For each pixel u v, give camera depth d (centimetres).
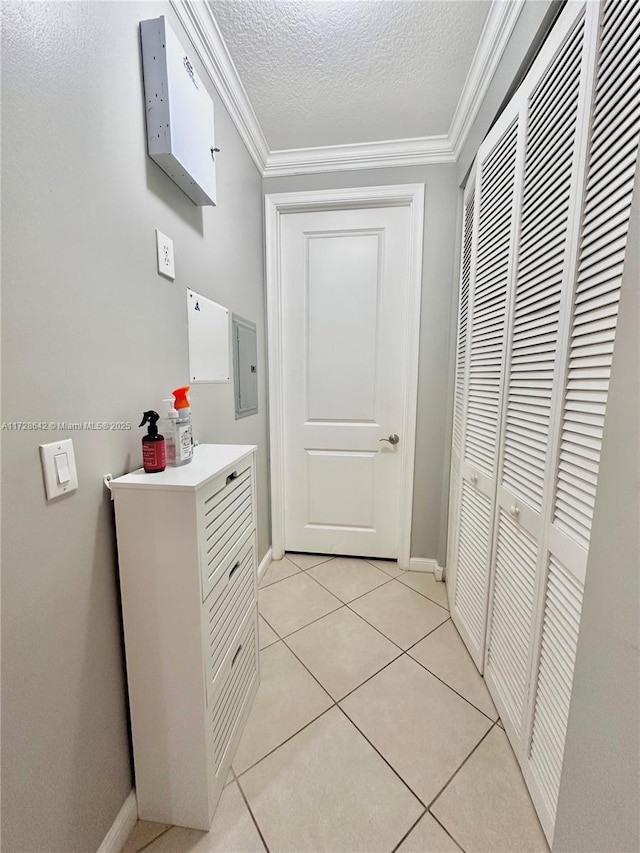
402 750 105
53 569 66
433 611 172
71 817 71
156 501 77
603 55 70
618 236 65
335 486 221
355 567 214
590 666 61
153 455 85
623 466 54
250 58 133
